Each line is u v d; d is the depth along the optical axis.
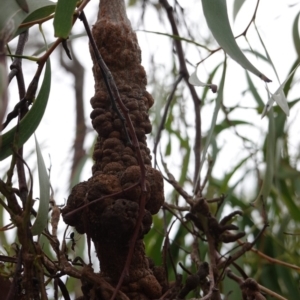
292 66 1.07
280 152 1.10
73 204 0.55
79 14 0.53
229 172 1.14
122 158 0.56
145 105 0.60
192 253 0.77
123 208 0.52
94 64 0.61
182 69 1.02
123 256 0.56
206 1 0.58
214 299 0.63
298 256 1.09
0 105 0.36
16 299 0.58
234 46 0.55
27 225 0.52
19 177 0.57
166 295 0.58
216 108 0.71
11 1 0.48
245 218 1.12
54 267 0.59
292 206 1.10
